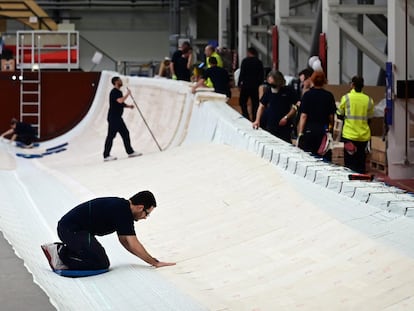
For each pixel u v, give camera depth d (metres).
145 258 6.31
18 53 22.72
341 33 15.67
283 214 7.36
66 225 6.15
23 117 21.12
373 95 15.05
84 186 11.70
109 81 21.19
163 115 16.89
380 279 5.15
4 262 5.80
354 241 5.96
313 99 9.71
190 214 8.45
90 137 19.84
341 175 7.93
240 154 10.44
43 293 4.88
